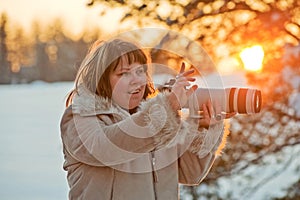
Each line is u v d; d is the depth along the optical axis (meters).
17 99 26.98
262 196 5.54
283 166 5.57
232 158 5.52
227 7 5.47
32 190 8.98
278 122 5.49
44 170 10.48
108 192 2.49
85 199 2.50
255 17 5.49
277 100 5.45
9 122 18.56
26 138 14.85
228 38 5.51
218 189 5.52
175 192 2.59
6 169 10.55
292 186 5.59
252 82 5.41
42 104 24.27
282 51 5.43
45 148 13.02
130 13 5.41
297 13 5.45
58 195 8.71
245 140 5.54
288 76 5.43
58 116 19.95
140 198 2.50
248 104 2.50
